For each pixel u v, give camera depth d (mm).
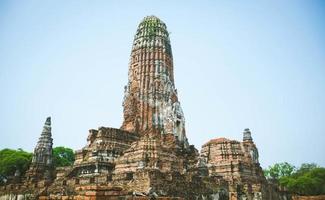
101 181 46000
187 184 44062
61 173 62844
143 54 76250
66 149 107750
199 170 56500
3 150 96062
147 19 81750
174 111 71125
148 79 73500
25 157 89188
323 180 93812
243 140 78562
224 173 67062
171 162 56188
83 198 18547
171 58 80188
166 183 40281
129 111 71812
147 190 37281
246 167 68250
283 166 123688
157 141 58188
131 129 69750
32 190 48938
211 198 47938
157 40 77625
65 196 20016
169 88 74062
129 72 77250
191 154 69625
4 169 85000
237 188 53781
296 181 95188
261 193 54750
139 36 79188
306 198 32875
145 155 54438
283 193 70125
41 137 74438
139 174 40281
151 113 70125
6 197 52094
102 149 58500
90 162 56438
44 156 72188
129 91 74500
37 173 69438
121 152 60719
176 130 69625
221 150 71375
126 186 40562
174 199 21750
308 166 116688
